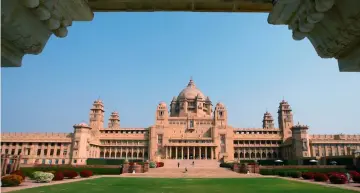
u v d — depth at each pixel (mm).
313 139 118750
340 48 7754
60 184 36594
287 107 140500
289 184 37812
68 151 120812
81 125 121562
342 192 27797
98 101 144750
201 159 122938
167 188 32250
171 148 129125
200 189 31172
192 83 166000
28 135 124250
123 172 66000
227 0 8156
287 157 127938
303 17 7324
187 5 8523
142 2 8367
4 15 6238
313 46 8562
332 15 7035
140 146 136875
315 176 43969
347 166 63969
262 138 137875
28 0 6383
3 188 30672
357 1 6082
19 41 7164
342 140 118000
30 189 29812
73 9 7828
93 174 62219
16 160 50156
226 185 36500
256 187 33594
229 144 130875
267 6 8398
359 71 8242
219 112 135125
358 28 6672
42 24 7438
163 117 134750
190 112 151750
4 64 7625
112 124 164000
